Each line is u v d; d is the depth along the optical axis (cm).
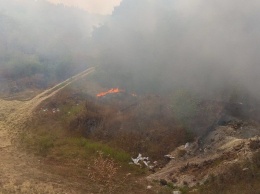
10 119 2452
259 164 1438
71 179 1617
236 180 1421
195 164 1647
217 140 1797
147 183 1600
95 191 1512
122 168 1741
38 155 1891
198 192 1439
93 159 1806
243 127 1855
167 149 1872
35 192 1437
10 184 1482
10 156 1873
